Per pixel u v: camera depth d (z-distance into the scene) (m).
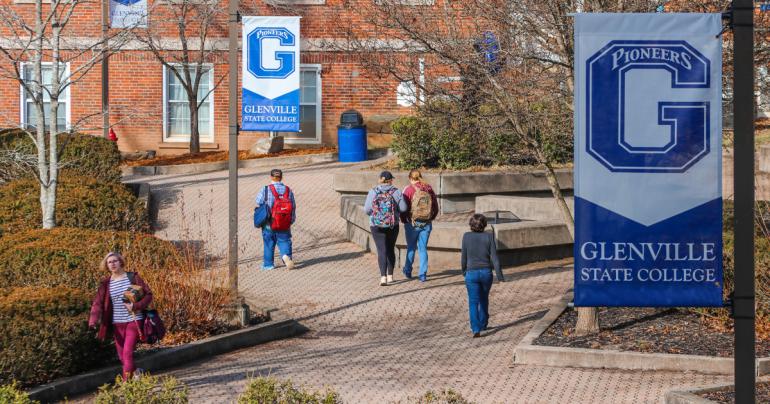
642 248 8.53
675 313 14.76
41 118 18.59
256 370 12.98
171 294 14.50
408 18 15.58
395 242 19.41
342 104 33.03
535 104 15.31
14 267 15.44
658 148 8.50
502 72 14.33
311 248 21.41
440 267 19.77
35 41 19.53
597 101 8.53
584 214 8.55
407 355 13.63
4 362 11.62
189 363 13.51
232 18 15.27
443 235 19.56
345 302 17.02
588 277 8.55
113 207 21.73
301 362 13.40
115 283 12.16
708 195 8.48
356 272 19.31
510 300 16.88
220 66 33.28
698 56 8.46
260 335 14.63
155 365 13.07
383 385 12.00
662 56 8.49
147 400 9.02
